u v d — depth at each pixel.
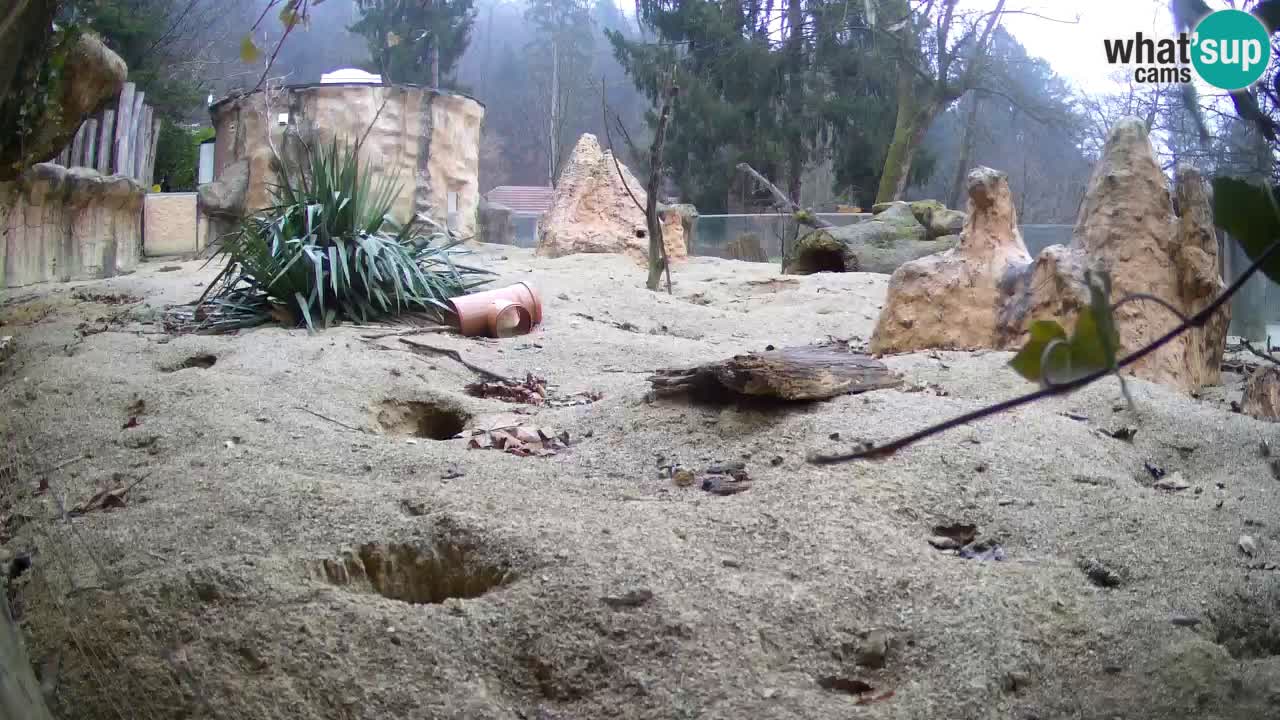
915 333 6.22
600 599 2.57
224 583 2.69
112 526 3.23
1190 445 4.10
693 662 2.35
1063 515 3.21
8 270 10.46
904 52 16.09
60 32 5.02
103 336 6.93
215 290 9.35
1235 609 2.66
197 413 4.59
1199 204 5.66
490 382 5.89
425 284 7.75
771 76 17.88
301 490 3.41
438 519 3.09
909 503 3.29
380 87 16.81
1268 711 2.15
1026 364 0.90
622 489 3.61
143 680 2.32
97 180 12.11
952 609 2.57
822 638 2.46
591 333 7.51
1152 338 5.45
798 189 19.45
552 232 14.76
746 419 4.27
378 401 5.20
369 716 2.24
